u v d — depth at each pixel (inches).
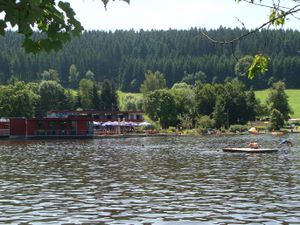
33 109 5012.3
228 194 947.3
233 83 5812.0
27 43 182.9
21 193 973.8
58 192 985.5
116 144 2965.1
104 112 4781.0
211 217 731.4
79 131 3855.8
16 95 4672.7
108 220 714.8
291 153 2105.1
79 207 818.8
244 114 5669.3
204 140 3516.2
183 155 2022.6
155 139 3737.7
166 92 5334.6
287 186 1053.8
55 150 2389.3
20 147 2659.9
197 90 5703.7
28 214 759.7
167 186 1063.6
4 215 751.1
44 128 3786.9
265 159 1784.0
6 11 166.9
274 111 5295.3
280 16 217.8
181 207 812.0
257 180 1163.3
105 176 1264.8
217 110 5438.0
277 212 765.3
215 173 1320.1
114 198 907.4
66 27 181.3
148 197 917.2
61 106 6225.4
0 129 3720.5
